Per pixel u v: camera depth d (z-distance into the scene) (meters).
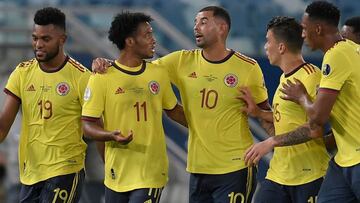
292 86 19.56
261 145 19.70
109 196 20.56
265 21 47.97
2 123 21.50
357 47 19.17
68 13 43.34
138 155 20.14
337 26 19.50
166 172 20.53
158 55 42.97
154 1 47.44
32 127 21.41
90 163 36.38
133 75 20.25
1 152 37.88
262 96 21.38
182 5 47.44
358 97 18.88
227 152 20.92
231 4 48.19
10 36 42.81
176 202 38.16
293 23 20.66
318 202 19.78
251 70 21.11
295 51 20.61
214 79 20.94
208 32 20.83
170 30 45.56
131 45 20.19
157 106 20.41
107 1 47.03
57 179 21.14
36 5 46.44
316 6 19.47
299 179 20.50
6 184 37.62
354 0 48.34
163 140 20.50
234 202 20.92
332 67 18.70
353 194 19.36
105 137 19.69
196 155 21.14
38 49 20.92
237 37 47.69
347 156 19.20
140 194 19.97
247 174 21.00
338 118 19.22
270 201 20.83
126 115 20.16
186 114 21.31
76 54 41.22
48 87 21.20
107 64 20.38
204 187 21.28
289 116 20.42
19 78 21.53
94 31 44.00
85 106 20.27
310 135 19.38
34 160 21.42
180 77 21.20
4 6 45.81
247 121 21.28
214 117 20.91
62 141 21.20
